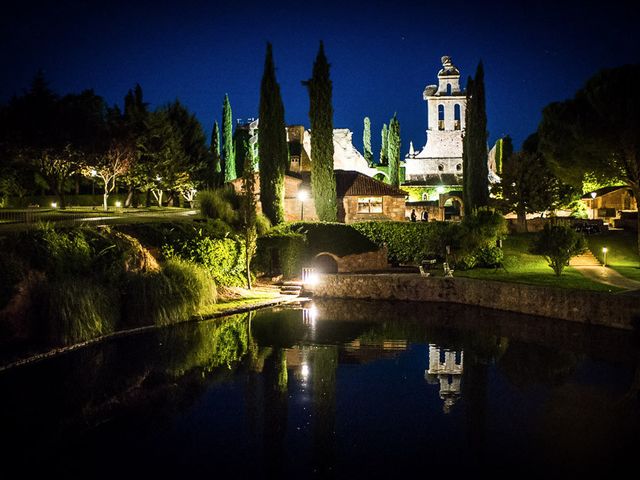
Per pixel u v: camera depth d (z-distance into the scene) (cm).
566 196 5553
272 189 4881
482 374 2003
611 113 3744
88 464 1270
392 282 3712
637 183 4034
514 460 1298
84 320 2191
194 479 1205
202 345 2345
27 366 1936
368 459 1305
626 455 1320
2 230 2583
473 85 5256
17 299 2045
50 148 4459
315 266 4350
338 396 1747
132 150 5216
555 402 1702
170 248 3131
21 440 1396
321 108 5050
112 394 1728
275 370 2025
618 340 2522
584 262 4409
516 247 4859
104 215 4228
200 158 6762
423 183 8525
